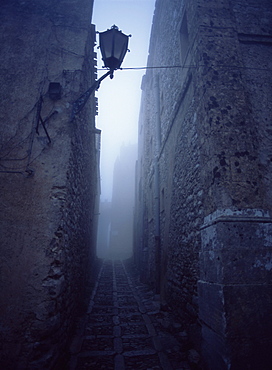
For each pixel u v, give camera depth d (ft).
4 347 8.57
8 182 10.77
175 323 14.06
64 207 10.79
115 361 10.35
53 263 9.77
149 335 13.15
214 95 11.40
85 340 12.51
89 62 16.42
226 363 7.65
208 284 9.54
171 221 19.06
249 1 14.38
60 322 9.89
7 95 12.26
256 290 8.46
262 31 13.53
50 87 12.16
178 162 17.81
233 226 9.04
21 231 10.09
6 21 13.92
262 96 12.14
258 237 9.06
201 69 12.15
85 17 14.83
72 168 12.50
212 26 13.06
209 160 10.64
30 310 9.07
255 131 11.30
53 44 13.73
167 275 19.07
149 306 18.79
